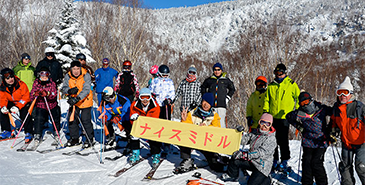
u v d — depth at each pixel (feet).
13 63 63.57
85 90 17.47
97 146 18.62
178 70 98.58
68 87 17.39
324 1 564.30
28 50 63.57
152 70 21.31
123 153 17.07
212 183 13.29
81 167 14.67
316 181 12.82
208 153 14.83
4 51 63.52
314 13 526.98
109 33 60.54
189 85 18.93
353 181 12.44
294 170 16.11
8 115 19.19
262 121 12.92
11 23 63.05
